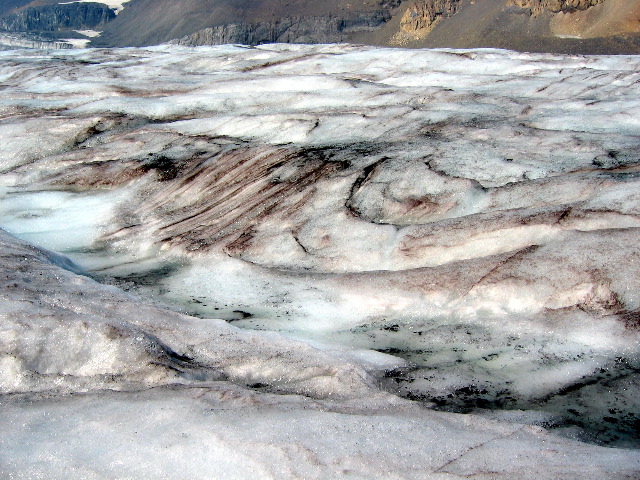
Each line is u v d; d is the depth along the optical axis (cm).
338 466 456
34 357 627
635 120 1272
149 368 620
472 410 608
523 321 743
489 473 448
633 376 643
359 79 1983
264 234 1034
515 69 2020
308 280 898
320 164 1209
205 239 1066
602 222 829
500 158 1119
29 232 1184
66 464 472
